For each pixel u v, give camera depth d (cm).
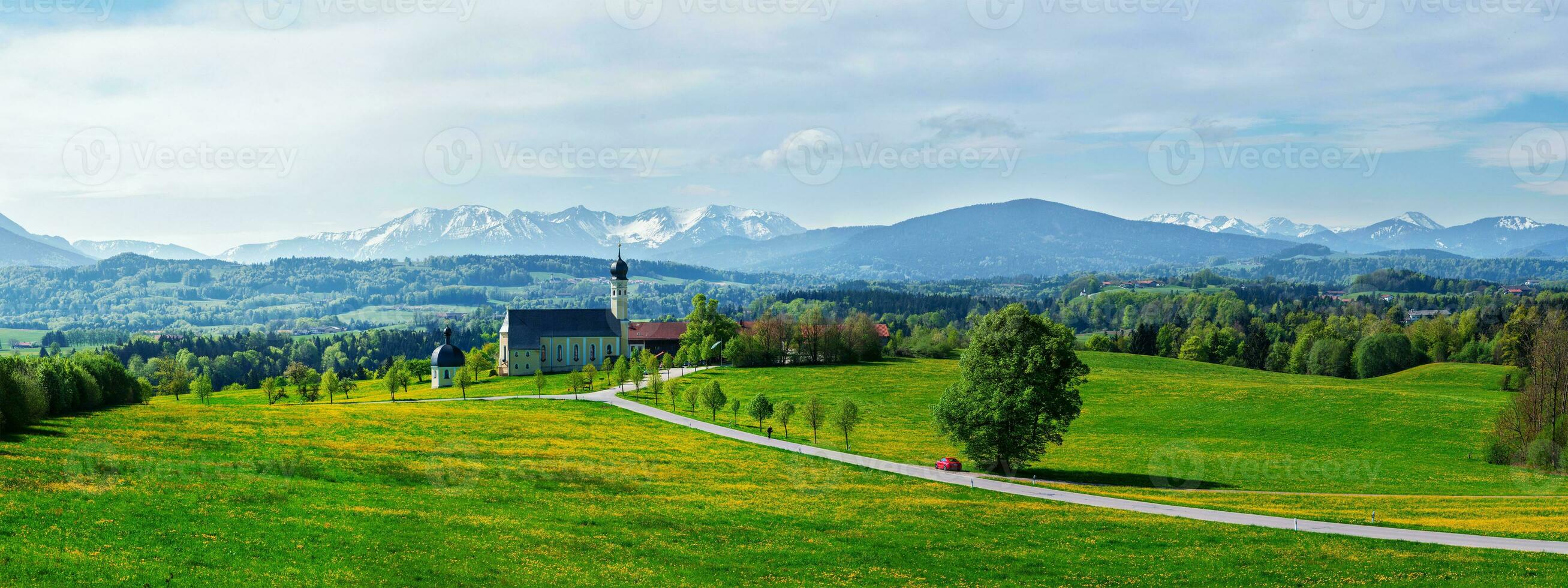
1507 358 16650
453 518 4688
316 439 6888
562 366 18200
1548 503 6197
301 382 15450
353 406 10425
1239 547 4728
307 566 3728
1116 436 9962
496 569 3900
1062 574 4238
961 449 8512
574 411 10688
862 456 7969
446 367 15575
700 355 16825
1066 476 7419
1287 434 9962
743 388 13512
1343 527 5203
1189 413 11294
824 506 5631
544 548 4272
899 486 6531
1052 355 7400
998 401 7262
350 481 5378
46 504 4172
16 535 3694
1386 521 5369
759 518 5169
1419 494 6775
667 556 4300
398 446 6850
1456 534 5028
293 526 4269
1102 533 5019
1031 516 5475
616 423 9638
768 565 4244
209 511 4375
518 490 5547
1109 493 6450
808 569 4212
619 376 13812
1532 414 8169
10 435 5797
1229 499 6281
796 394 12950
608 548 4350
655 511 5191
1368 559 4459
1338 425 10244
